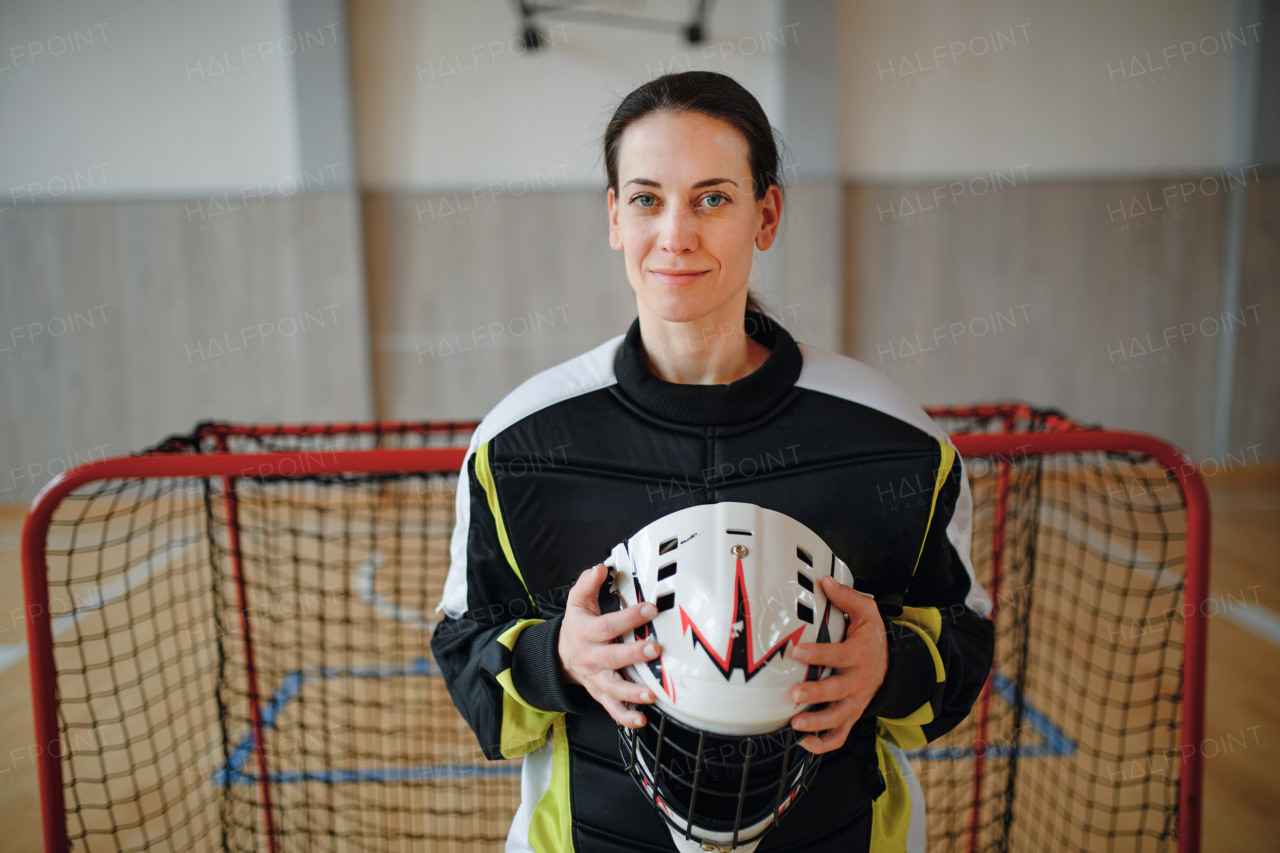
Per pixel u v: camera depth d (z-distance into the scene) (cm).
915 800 108
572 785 97
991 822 208
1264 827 226
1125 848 214
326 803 235
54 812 142
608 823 95
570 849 97
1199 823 153
